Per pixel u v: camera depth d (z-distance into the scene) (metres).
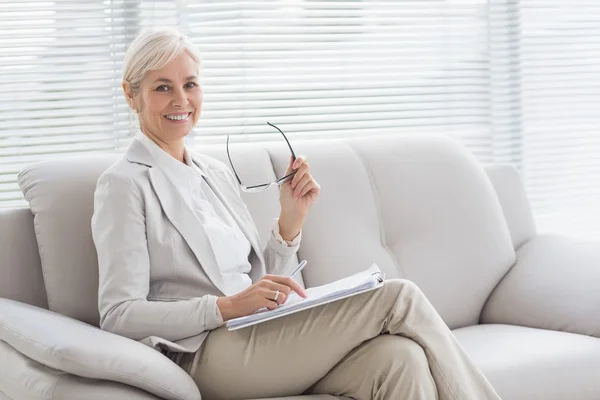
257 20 3.64
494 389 2.30
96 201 2.45
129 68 2.58
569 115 4.18
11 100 3.31
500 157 4.07
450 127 3.98
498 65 4.05
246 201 2.90
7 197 3.31
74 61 3.36
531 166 4.13
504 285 3.12
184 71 2.59
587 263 2.96
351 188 3.06
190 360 2.32
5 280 2.63
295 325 2.26
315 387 2.32
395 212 3.10
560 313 2.90
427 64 3.92
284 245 2.71
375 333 2.23
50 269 2.61
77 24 3.37
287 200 2.69
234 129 3.60
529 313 2.99
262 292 2.29
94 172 2.74
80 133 3.39
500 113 4.07
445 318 3.04
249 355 2.26
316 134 3.74
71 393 1.97
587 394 2.61
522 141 4.11
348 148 3.17
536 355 2.60
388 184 3.12
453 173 3.22
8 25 3.29
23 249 2.67
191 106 2.63
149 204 2.44
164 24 3.48
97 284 2.62
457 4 3.96
